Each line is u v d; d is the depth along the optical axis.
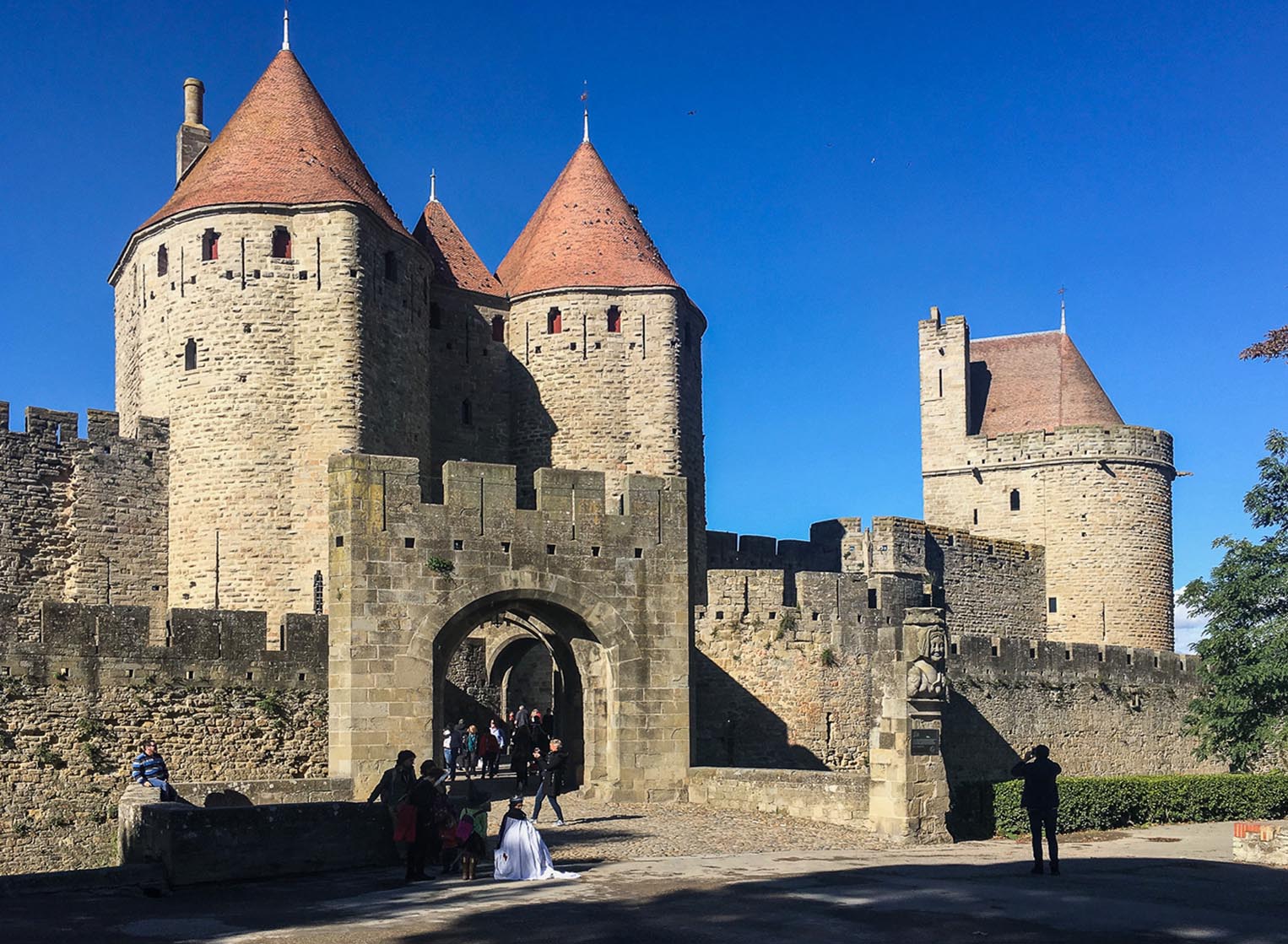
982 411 81.75
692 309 60.50
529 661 55.09
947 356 80.94
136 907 19.84
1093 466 76.31
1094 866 26.30
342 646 31.17
